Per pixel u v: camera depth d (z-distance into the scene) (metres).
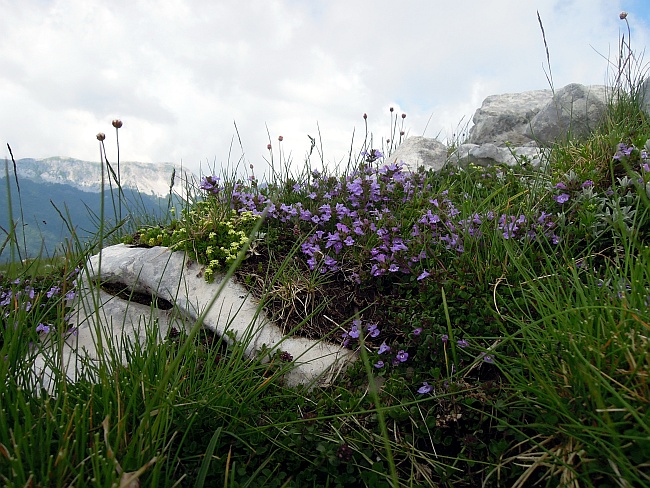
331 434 0.56
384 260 0.73
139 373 0.50
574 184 0.81
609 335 0.45
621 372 0.42
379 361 0.63
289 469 0.52
